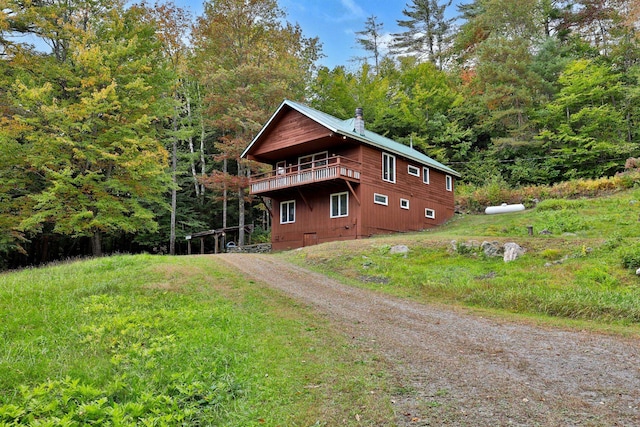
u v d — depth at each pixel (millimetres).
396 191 24906
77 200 20234
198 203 35938
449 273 12758
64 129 19438
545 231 18906
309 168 25016
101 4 23750
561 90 34656
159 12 31984
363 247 17078
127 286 10188
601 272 11125
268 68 30734
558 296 9750
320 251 17297
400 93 40312
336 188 23438
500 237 16219
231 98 30656
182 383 4891
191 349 6125
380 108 38625
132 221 22266
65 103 20969
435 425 4203
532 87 36625
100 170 21625
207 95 32719
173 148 30969
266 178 25062
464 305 10273
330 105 38906
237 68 30297
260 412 4453
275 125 25078
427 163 27141
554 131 34969
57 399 4199
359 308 9695
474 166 37344
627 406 4621
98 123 20891
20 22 20531
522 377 5531
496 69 36156
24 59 20750
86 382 4789
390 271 13719
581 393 4996
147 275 11633
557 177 33688
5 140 18781
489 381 5383
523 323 8539
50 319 7141
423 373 5664
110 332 6742
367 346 6852
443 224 27781
